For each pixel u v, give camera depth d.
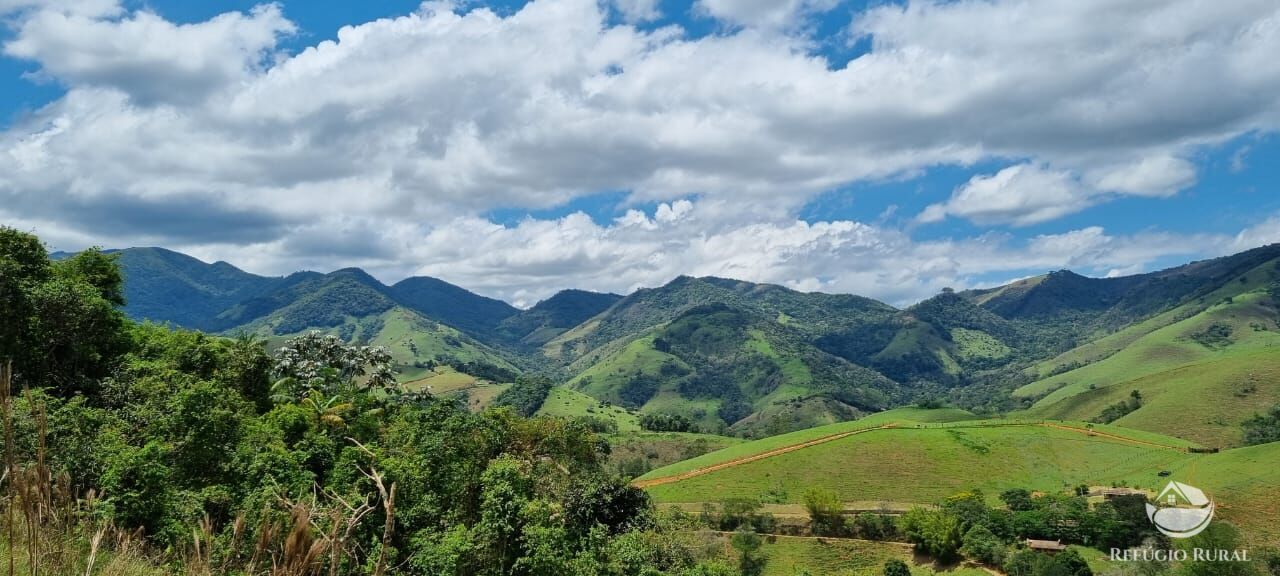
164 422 28.84
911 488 106.50
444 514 34.03
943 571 76.00
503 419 57.00
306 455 32.47
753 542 80.06
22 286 36.66
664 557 58.94
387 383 74.12
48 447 21.67
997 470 112.12
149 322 55.38
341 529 6.85
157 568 12.29
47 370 36.75
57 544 7.29
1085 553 74.50
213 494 25.16
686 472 122.75
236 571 8.06
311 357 71.94
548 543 31.66
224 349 51.09
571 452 64.19
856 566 80.25
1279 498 79.88
